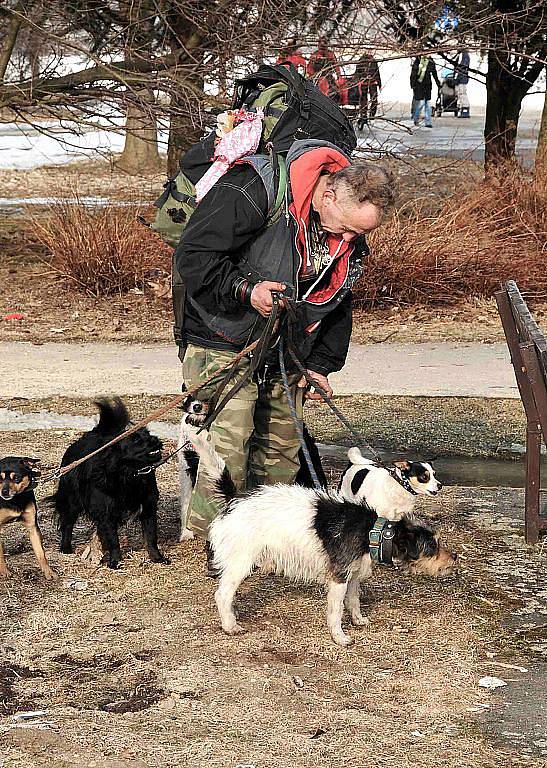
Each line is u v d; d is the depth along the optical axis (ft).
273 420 18.11
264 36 42.80
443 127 99.25
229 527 16.58
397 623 17.58
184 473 21.13
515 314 21.62
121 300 46.73
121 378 35.01
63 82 46.39
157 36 45.09
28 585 18.98
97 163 89.15
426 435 29.63
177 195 16.80
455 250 46.75
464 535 21.94
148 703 14.65
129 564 20.11
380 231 46.73
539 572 19.98
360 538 16.21
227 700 14.73
